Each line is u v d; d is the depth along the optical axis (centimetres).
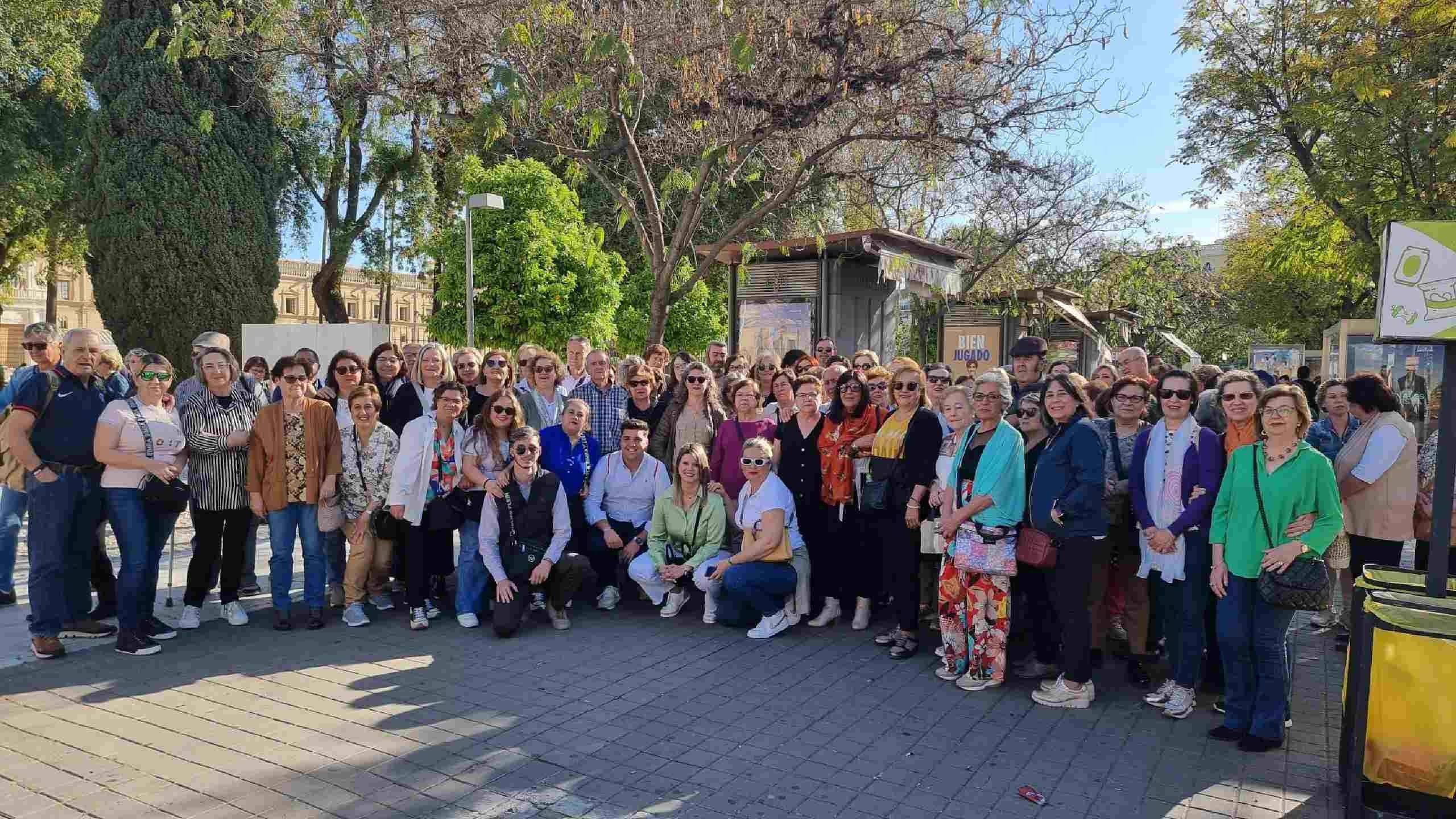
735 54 819
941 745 455
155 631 615
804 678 556
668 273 1154
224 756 429
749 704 510
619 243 2544
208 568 641
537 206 1786
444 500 651
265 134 1831
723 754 441
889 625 683
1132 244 2583
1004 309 2023
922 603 693
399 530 655
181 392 647
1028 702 519
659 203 1238
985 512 528
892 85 984
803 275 1298
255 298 1812
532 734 460
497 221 1759
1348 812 377
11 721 468
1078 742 461
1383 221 1452
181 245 1705
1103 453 505
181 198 1698
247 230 1794
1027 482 549
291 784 401
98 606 648
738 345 1343
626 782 407
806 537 689
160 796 388
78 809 375
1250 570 448
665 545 696
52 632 562
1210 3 1708
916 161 1299
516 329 1762
